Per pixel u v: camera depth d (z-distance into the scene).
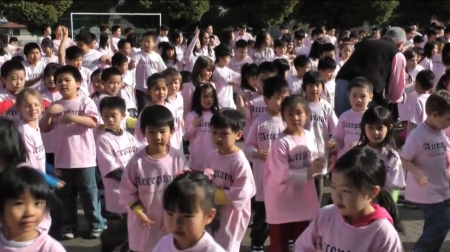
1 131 3.35
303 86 5.52
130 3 23.27
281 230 4.29
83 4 24.55
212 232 3.71
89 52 9.15
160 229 3.71
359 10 25.66
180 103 5.83
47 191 2.51
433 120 4.23
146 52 9.55
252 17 25.19
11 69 5.37
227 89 8.09
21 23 22.47
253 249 4.80
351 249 2.71
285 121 4.29
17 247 2.45
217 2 25.42
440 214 4.32
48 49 10.08
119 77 5.97
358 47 6.42
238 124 3.80
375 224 2.67
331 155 5.28
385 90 6.43
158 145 3.66
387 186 4.24
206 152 5.19
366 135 4.32
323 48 9.24
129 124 5.54
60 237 5.00
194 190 2.48
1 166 3.34
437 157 4.26
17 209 2.40
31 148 4.34
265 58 11.44
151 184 3.66
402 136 6.61
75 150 5.11
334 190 2.70
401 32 6.94
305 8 26.61
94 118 5.09
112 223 4.46
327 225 2.81
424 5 27.22
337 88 6.44
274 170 4.24
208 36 13.27
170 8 23.19
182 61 11.02
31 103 4.36
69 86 5.07
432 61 9.82
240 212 3.79
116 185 4.46
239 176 3.77
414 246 4.51
